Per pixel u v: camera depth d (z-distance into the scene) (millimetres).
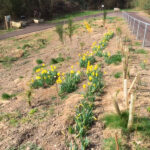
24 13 26453
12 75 6605
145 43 8242
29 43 12117
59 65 6621
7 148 2658
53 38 13297
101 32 13078
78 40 11250
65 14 32938
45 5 29109
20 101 4117
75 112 3301
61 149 2561
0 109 3826
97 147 2521
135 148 2406
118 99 3605
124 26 14242
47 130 2977
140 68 5098
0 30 18422
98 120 3070
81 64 5906
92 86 4055
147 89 3883
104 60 6270
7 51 10484
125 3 48094
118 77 4691
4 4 23625
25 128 3074
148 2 30031
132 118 2586
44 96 4230
